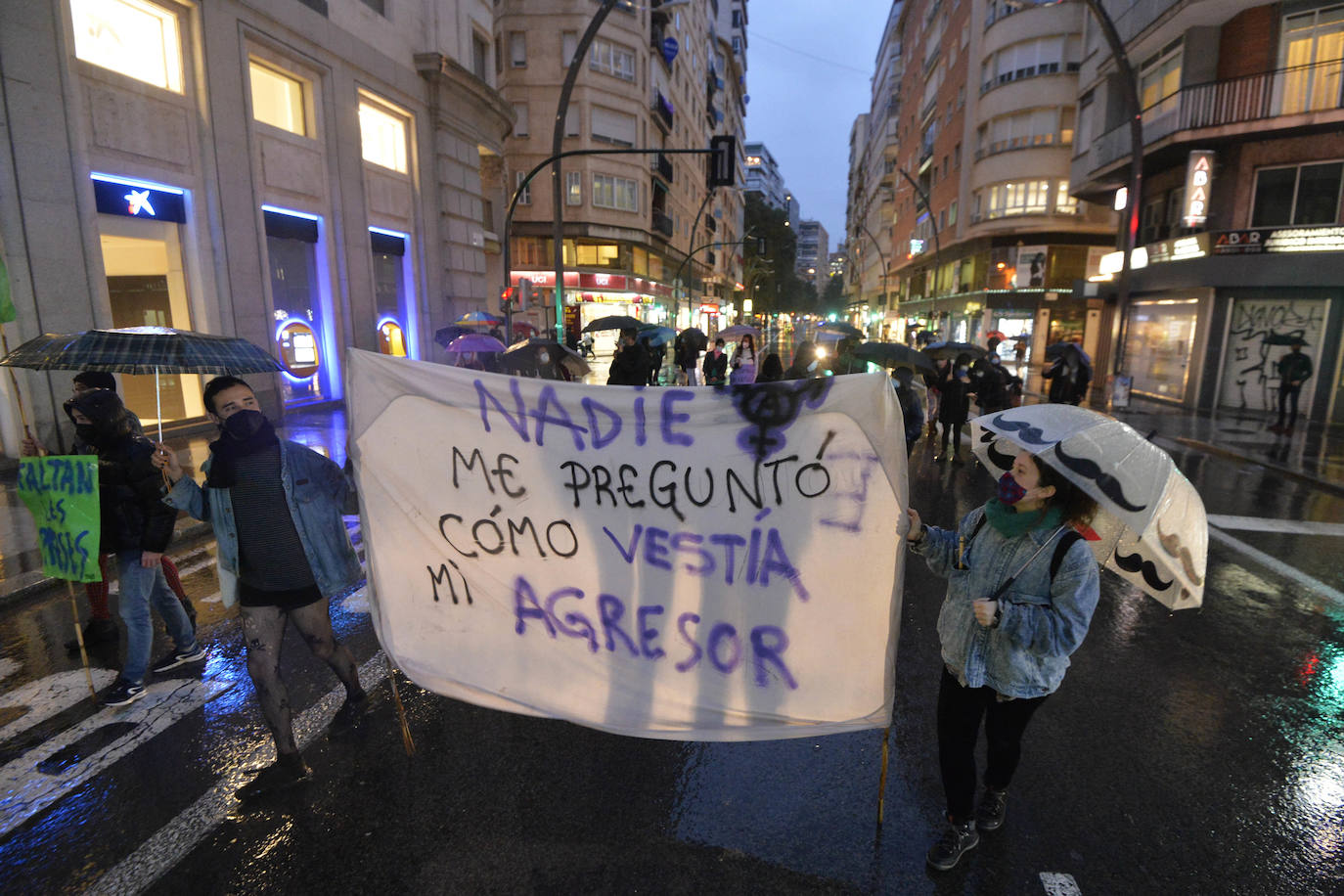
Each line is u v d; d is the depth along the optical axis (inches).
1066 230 1188.5
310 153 556.7
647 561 115.0
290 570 118.9
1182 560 82.5
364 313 630.5
